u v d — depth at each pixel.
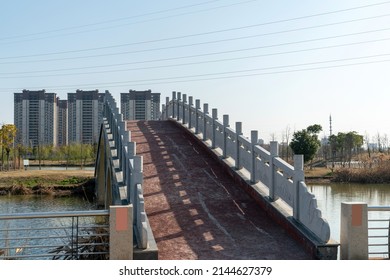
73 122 100.31
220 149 16.98
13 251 13.16
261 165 12.45
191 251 9.07
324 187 39.72
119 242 7.99
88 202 35.69
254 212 11.54
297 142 46.97
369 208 8.60
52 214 7.86
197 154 17.28
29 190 43.41
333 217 22.30
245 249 9.21
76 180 47.12
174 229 10.31
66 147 80.38
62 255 10.57
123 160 13.09
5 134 65.38
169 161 16.23
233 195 12.80
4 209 31.61
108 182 20.41
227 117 15.95
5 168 65.25
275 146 11.59
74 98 100.31
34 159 84.81
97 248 10.60
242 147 14.23
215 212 11.46
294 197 10.17
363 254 8.48
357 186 40.56
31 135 97.25
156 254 8.46
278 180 11.28
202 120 19.47
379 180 43.53
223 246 9.36
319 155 71.69
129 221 8.05
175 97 26.00
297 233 9.62
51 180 47.25
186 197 12.53
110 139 18.91
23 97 97.50
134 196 9.95
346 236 8.59
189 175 14.57
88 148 76.38
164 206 11.81
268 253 9.01
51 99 97.94
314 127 47.84
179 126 23.23
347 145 63.91
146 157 16.78
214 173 14.85
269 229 10.41
